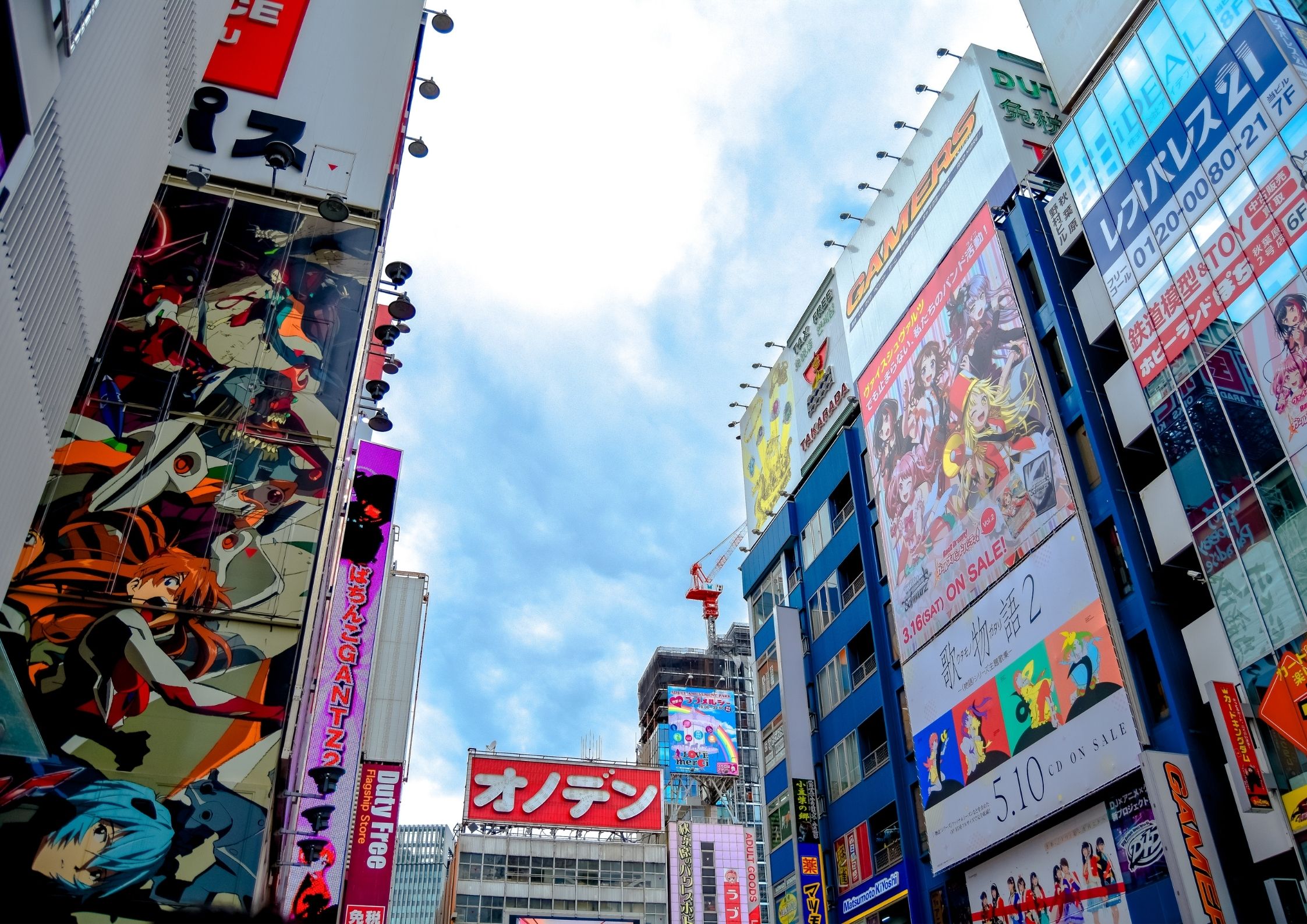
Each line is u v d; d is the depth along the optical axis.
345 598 41.16
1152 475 34.69
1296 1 30.83
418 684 51.50
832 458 55.59
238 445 29.09
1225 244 30.34
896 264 52.16
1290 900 25.72
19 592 25.05
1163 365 32.22
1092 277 36.88
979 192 45.69
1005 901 35.38
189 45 20.42
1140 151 34.75
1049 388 37.66
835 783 49.41
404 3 38.75
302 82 36.09
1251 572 27.61
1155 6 35.06
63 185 14.10
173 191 32.72
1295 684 25.50
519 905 76.94
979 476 40.69
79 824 22.30
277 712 25.16
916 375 47.00
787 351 65.31
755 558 63.47
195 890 22.12
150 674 24.83
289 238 33.12
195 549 27.08
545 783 81.56
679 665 124.19
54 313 14.43
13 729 20.80
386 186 35.19
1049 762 33.62
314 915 34.62
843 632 51.25
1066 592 34.56
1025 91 47.06
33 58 12.36
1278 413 27.47
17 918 9.27
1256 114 30.03
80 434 27.89
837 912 46.84
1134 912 29.58
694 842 81.50
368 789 46.06
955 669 40.03
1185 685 30.03
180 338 30.42
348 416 31.06
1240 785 25.55
